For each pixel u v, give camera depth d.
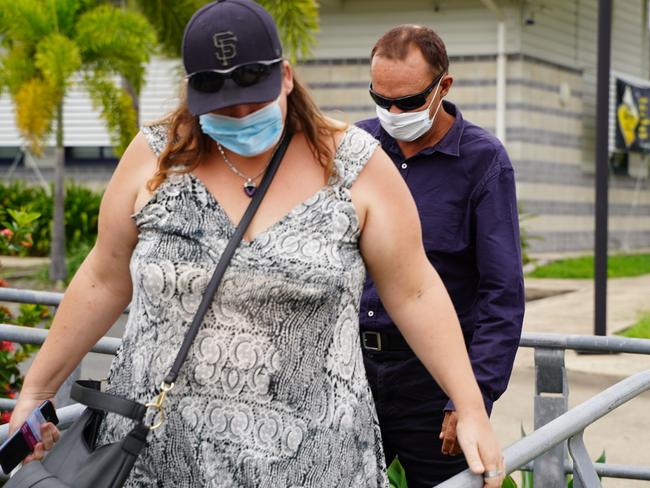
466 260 2.92
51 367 2.16
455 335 2.08
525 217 15.65
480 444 1.99
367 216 2.02
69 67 12.88
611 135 19.06
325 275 1.92
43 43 13.00
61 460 1.90
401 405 2.93
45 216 16.52
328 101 16.88
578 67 18.06
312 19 13.37
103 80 13.85
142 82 14.27
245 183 1.98
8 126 19.44
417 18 16.39
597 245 8.80
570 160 17.98
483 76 16.20
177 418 1.93
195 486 1.93
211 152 2.01
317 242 1.94
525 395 6.70
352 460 1.98
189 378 1.92
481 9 16.08
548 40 17.00
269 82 1.87
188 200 1.97
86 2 13.84
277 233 1.94
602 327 8.79
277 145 2.00
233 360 1.91
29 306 5.36
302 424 1.93
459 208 2.89
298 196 1.98
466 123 2.95
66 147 19.27
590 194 18.88
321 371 1.95
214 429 1.92
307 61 16.86
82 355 2.18
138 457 1.94
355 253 2.02
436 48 2.83
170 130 2.02
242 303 1.91
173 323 1.93
